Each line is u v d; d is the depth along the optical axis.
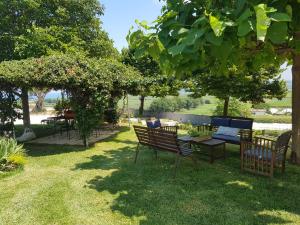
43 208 4.43
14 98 10.59
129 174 6.18
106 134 12.22
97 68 9.01
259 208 4.34
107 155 8.13
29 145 9.92
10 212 4.30
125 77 10.79
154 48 2.27
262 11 1.49
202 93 13.81
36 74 8.04
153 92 15.86
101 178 5.92
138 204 4.55
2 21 12.04
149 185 5.44
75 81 8.32
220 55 2.04
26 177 6.03
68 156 8.07
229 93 11.59
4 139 7.50
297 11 2.28
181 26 2.21
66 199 4.79
